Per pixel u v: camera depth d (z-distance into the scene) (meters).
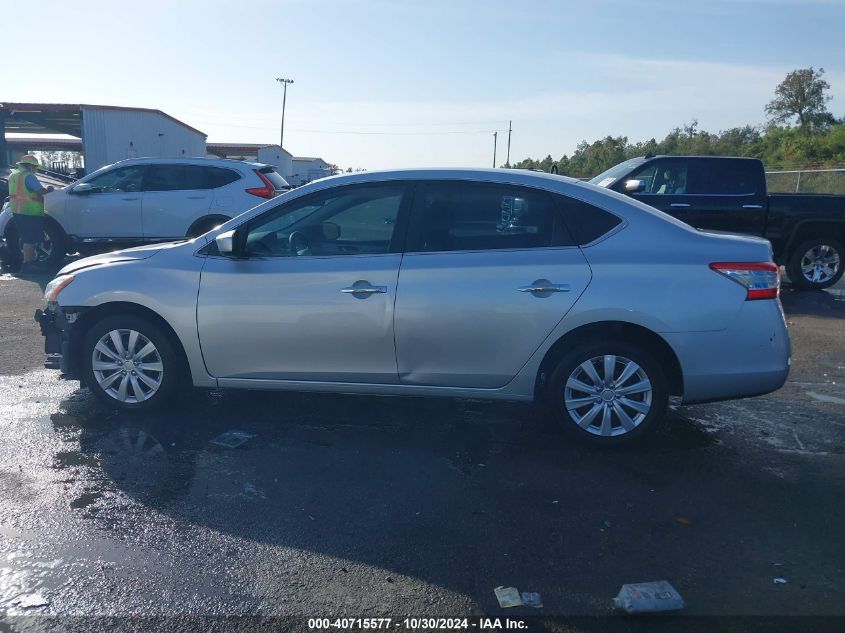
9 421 5.41
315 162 67.69
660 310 4.74
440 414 5.70
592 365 4.93
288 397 6.04
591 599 3.32
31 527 3.89
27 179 12.15
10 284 11.34
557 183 5.02
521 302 4.83
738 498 4.34
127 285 5.30
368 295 4.96
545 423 5.52
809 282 11.43
